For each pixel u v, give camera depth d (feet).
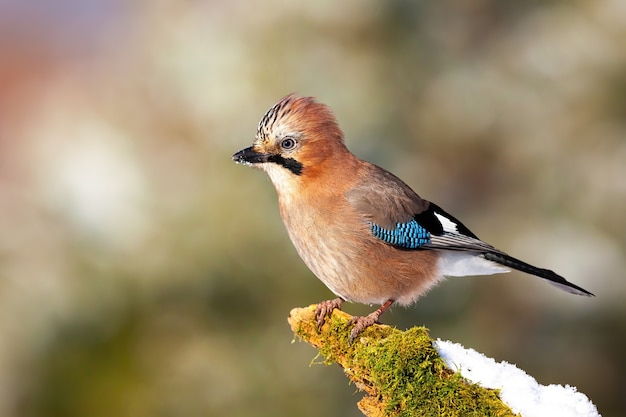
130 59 43.27
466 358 20.40
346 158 28.43
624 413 41.42
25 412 37.91
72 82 45.50
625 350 41.22
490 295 41.34
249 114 39.55
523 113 42.06
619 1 41.45
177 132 40.27
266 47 40.42
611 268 40.45
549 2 43.09
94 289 38.37
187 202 38.58
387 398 20.42
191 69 40.37
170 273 38.40
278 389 38.58
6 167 45.57
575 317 41.06
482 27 43.01
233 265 38.50
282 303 38.86
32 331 37.93
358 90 40.22
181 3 42.04
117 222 38.47
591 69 41.45
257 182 38.47
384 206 28.02
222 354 38.75
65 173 39.01
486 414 19.54
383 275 28.35
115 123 40.45
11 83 61.72
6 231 38.78
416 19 41.88
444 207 42.04
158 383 38.70
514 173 42.34
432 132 42.19
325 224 27.76
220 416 38.50
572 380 41.42
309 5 40.68
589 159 41.29
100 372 38.52
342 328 23.30
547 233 41.11
